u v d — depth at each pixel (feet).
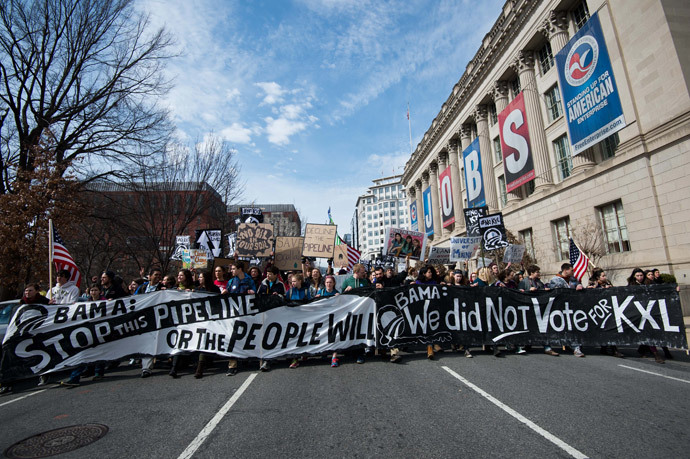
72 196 49.01
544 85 71.61
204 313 21.67
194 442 11.37
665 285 22.71
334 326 22.40
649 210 45.19
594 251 52.85
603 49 50.70
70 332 20.49
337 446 10.80
